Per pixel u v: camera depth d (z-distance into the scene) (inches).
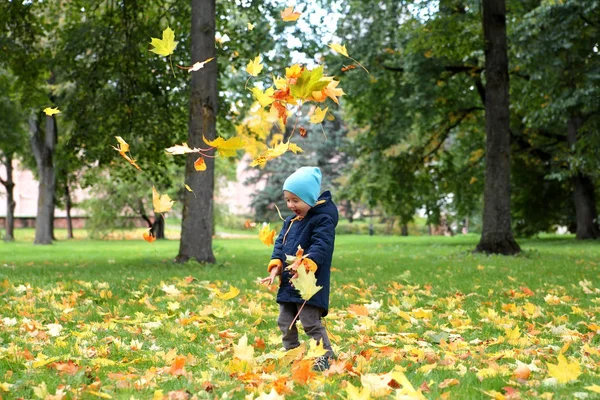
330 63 834.2
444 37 727.7
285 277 160.9
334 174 1967.3
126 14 577.6
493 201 623.2
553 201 1115.9
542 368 155.3
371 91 880.9
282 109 131.9
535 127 895.1
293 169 1936.5
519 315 242.2
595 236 990.4
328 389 130.6
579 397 125.3
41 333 193.6
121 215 1531.7
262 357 160.2
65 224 2233.0
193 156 501.4
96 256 726.5
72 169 1123.9
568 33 668.7
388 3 816.9
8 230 1400.1
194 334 196.4
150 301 274.2
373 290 326.3
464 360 165.6
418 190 1007.6
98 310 248.8
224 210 1713.8
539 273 417.4
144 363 161.0
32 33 601.3
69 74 585.0
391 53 851.4
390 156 989.2
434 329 213.6
